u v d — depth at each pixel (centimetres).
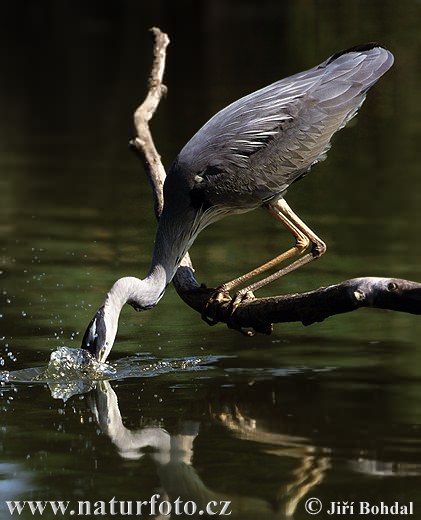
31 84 3553
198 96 3156
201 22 4703
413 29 3847
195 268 1593
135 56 4041
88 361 1092
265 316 1035
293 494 818
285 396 1070
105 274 1559
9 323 1315
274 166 1130
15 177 2320
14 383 1115
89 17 5009
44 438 955
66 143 2725
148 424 992
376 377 1128
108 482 859
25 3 5284
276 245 1758
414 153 2600
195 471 870
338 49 3694
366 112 3144
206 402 1055
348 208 2022
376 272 1547
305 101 1144
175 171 1119
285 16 4606
